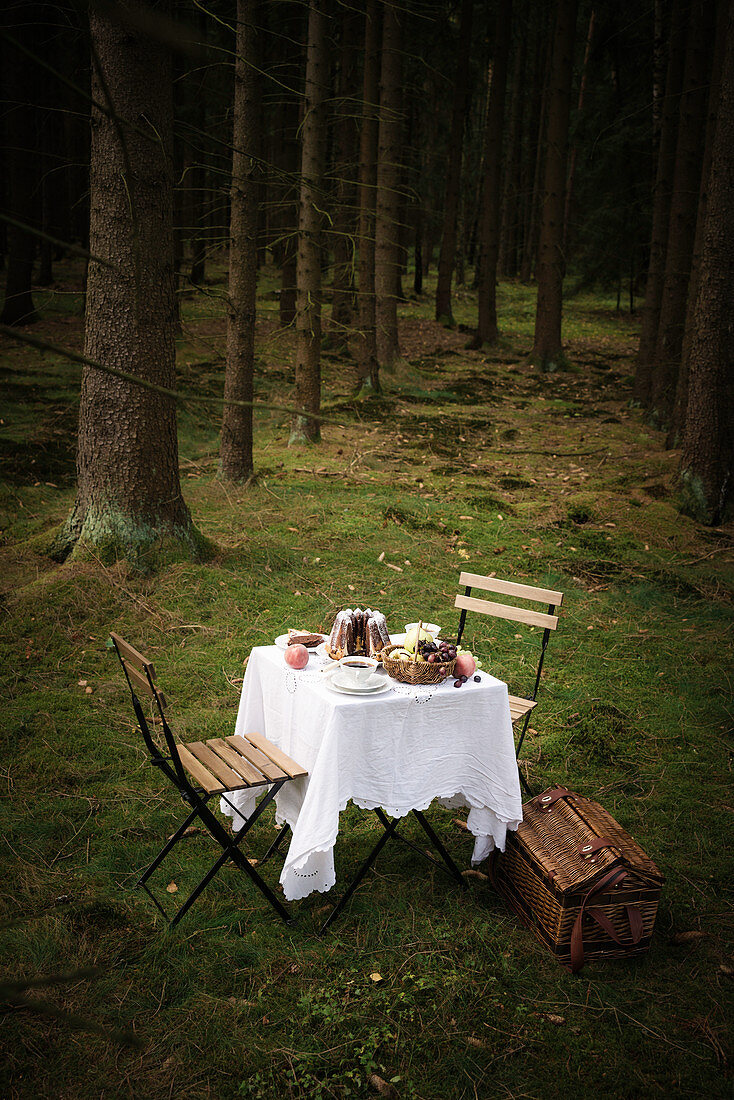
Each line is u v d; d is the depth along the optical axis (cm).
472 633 645
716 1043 290
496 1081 272
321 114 1004
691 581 755
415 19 1927
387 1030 289
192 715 508
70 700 517
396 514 870
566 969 325
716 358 894
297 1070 272
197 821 414
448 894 370
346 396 1506
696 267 1114
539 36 3222
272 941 333
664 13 1708
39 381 1351
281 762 363
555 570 770
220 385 1443
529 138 3472
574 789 454
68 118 1511
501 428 1358
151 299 646
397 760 356
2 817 403
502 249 3844
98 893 354
